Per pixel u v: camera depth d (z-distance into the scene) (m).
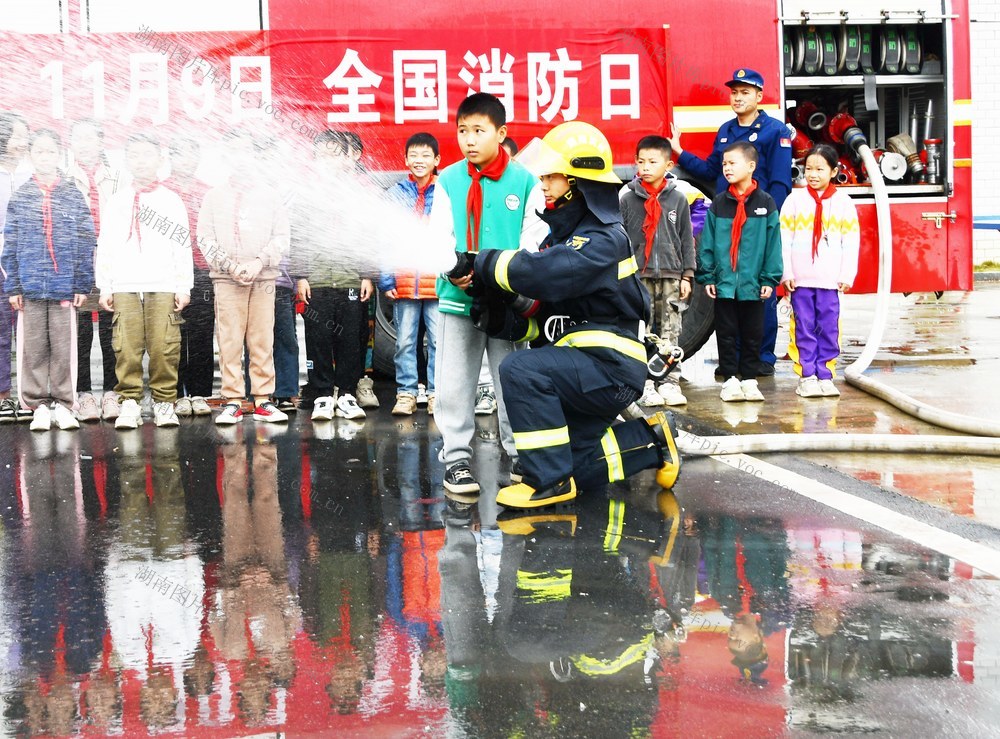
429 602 3.31
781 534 3.98
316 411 6.54
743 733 2.45
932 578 3.48
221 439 6.00
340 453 5.58
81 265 6.35
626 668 2.80
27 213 6.23
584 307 4.36
